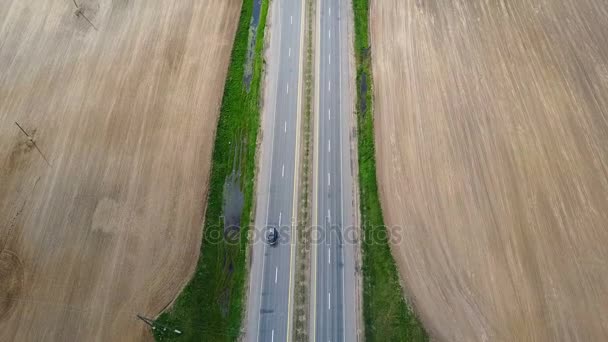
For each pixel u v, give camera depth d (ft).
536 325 124.67
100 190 148.25
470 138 157.99
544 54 178.40
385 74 175.73
